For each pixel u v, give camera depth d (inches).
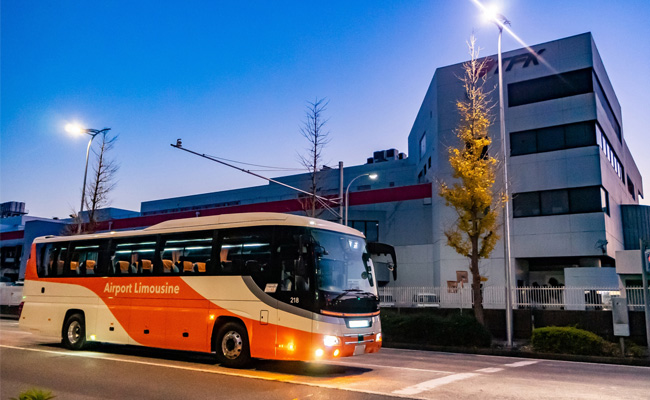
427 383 368.2
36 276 591.2
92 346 583.8
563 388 358.9
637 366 549.3
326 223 436.5
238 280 431.8
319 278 399.5
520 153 1200.8
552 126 1171.3
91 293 536.4
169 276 480.7
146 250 508.7
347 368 447.8
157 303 481.4
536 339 644.7
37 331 569.3
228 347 428.1
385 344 746.2
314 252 403.2
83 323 538.6
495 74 1254.9
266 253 422.6
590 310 740.0
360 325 414.9
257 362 462.9
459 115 1286.9
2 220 2655.0
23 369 407.8
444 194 803.4
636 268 708.7
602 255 1089.4
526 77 1219.2
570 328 637.9
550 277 1229.1
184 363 452.1
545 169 1163.3
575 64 1164.5
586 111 1135.0
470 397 316.2
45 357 479.2
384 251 486.3
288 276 405.4
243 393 318.3
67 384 346.0
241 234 444.5
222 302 436.1
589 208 1109.1
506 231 718.5
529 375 426.9
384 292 935.0
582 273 1027.3
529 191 1177.4
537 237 1152.2
